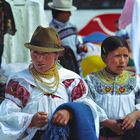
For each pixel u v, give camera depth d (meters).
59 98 5.47
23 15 9.10
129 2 8.99
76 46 10.39
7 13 8.58
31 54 5.40
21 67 8.17
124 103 6.09
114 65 6.09
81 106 5.29
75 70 9.60
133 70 9.99
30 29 9.11
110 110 6.07
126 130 5.98
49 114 5.39
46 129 5.31
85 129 5.20
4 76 7.87
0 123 5.28
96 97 6.10
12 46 9.05
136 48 8.56
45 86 5.45
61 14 10.29
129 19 9.05
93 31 13.58
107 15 13.59
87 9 13.62
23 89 5.41
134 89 6.17
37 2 9.12
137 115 5.97
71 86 5.56
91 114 5.38
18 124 5.21
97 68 9.80
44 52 5.33
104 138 6.12
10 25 8.62
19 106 5.42
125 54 6.12
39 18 9.13
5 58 9.00
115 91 6.12
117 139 6.12
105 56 6.20
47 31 5.39
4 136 5.23
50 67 5.43
